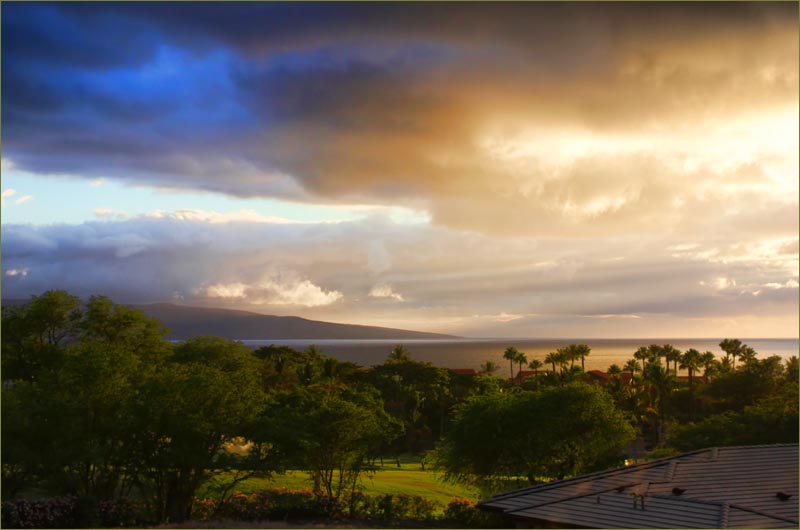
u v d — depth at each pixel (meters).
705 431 46.25
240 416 29.34
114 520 25.67
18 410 26.19
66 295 37.72
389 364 102.94
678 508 16.66
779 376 76.81
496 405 36.56
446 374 98.44
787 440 41.69
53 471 26.67
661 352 110.56
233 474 30.64
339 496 31.91
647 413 77.44
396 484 44.47
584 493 18.64
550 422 35.31
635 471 20.38
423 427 82.06
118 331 39.91
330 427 30.80
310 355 108.50
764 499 17.12
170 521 27.39
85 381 28.30
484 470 37.03
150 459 28.05
